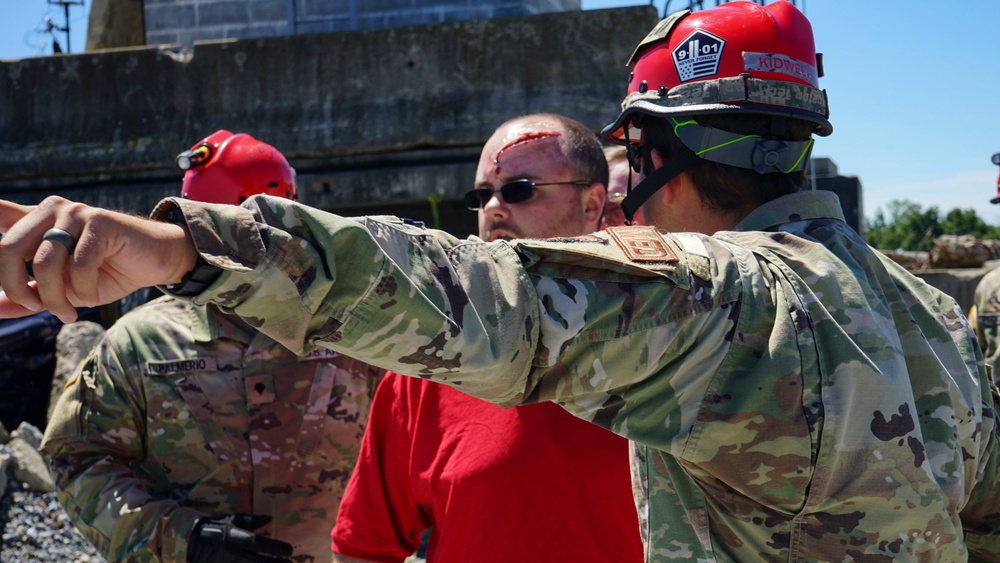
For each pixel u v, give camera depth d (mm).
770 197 1515
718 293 1253
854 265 1390
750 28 1504
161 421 2498
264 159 2805
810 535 1258
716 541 1328
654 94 1550
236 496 2484
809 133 1562
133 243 995
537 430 1811
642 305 1216
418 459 1960
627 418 1289
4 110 7398
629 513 1771
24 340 5883
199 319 2555
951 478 1335
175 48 7336
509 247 1230
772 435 1236
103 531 2377
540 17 6812
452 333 1116
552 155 2434
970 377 1454
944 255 10055
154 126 7246
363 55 7035
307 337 1136
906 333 1399
